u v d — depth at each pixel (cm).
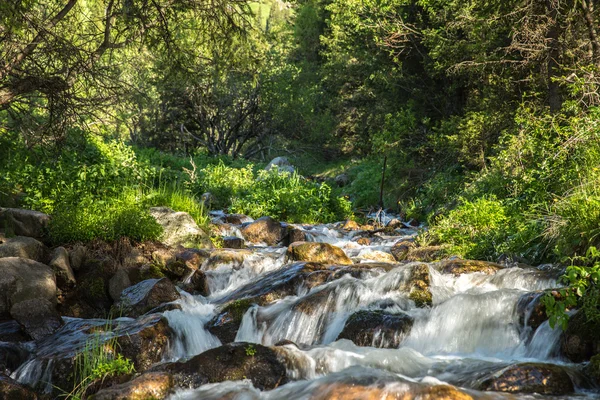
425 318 795
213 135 4194
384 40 2714
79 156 1520
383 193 2577
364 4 2769
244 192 2170
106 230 1169
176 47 1362
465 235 1241
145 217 1238
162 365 683
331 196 2244
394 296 869
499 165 1531
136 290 989
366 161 3050
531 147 1342
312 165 4556
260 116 4225
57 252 1059
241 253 1195
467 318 778
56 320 884
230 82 3800
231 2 1366
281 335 856
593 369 624
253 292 980
